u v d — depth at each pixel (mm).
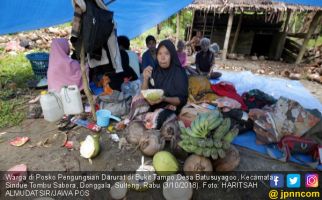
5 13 3498
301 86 5188
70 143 2725
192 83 3584
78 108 3318
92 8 2541
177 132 2523
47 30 8219
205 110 2818
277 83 5289
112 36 3320
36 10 3691
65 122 3104
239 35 8812
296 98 4457
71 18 4559
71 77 3848
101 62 3385
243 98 3625
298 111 2719
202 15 8891
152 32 10961
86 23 2518
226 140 2191
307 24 10047
